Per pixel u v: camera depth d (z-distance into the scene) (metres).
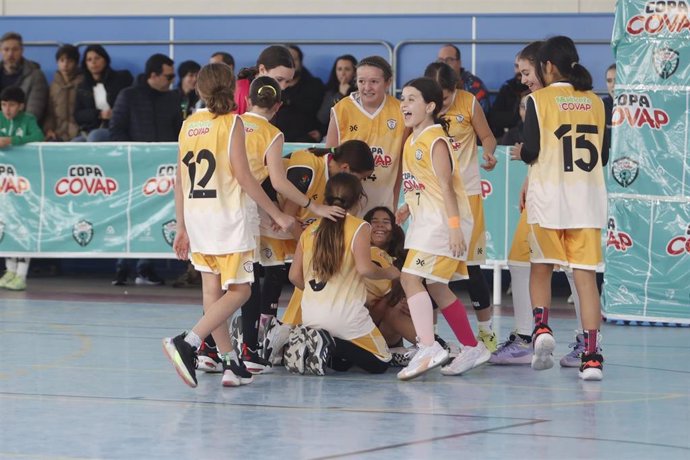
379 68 16.42
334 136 16.81
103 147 25.08
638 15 20.42
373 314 16.47
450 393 14.19
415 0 28.81
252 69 17.08
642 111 20.59
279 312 22.48
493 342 17.33
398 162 16.84
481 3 28.62
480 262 17.05
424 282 15.78
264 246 16.14
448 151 14.89
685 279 20.67
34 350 17.34
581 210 15.38
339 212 15.26
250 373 14.77
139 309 22.48
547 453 10.95
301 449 11.05
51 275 28.77
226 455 10.83
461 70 25.72
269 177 15.38
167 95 26.36
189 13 29.48
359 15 28.52
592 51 27.70
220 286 14.80
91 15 29.53
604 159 15.91
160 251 25.12
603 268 23.14
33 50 29.47
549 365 15.41
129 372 15.51
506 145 24.22
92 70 27.59
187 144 14.70
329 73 28.69
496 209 23.78
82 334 19.06
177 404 13.37
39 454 10.88
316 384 14.82
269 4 29.30
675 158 20.55
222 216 14.30
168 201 25.00
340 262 15.27
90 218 25.22
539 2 28.36
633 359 17.00
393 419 12.54
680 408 13.25
